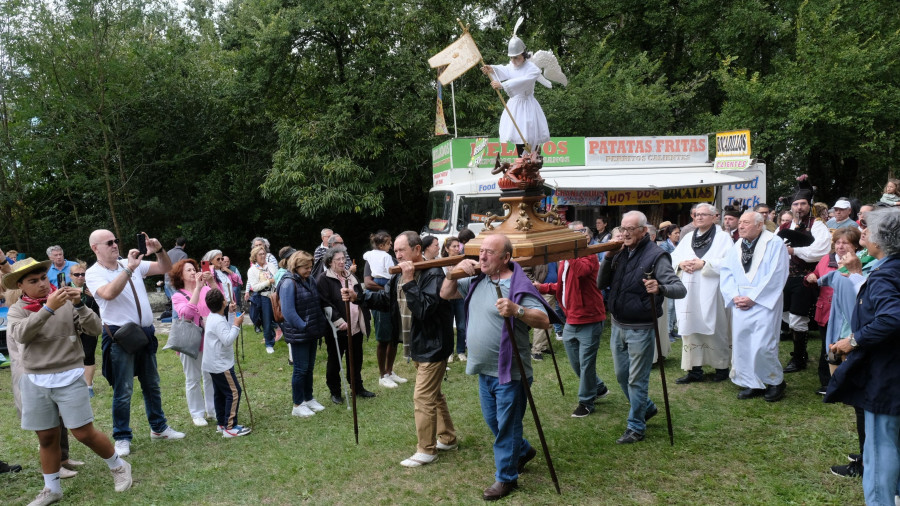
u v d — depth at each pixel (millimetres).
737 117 16328
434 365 4816
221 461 5090
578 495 4227
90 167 16781
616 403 6117
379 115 16047
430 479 4582
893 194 8977
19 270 4250
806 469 4508
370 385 7137
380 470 4777
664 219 12172
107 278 5211
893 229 3420
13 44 15055
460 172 10930
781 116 15867
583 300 5547
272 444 5414
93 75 15555
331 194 15031
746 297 5969
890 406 3395
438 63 4648
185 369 6102
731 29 17641
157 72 16953
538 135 4449
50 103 15547
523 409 4312
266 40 15852
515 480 4301
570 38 21328
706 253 6594
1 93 15953
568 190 11352
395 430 5598
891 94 15250
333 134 15625
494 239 4004
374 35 16469
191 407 6113
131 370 5312
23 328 4160
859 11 16375
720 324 6625
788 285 6906
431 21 16609
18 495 4629
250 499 4406
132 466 5051
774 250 5922
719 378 6762
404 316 6820
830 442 4926
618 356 5207
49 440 4398
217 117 18062
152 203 17172
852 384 3580
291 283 6062
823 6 16531
